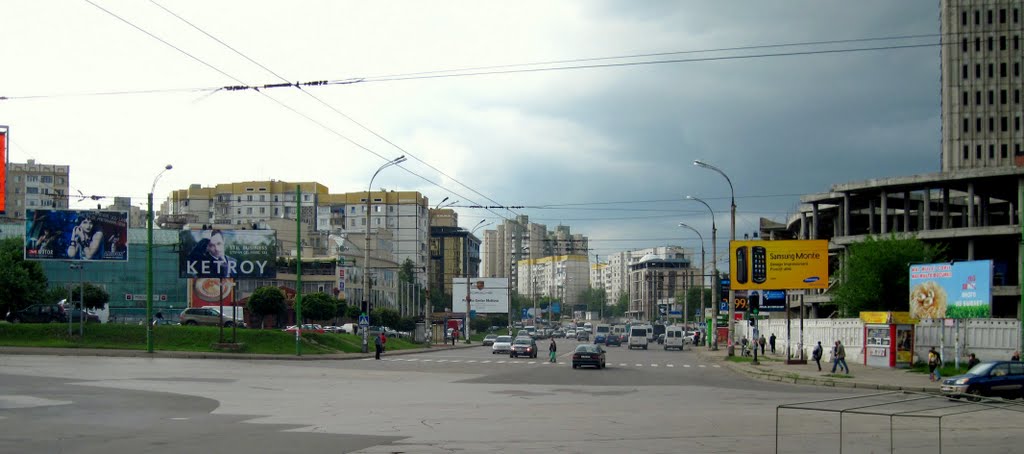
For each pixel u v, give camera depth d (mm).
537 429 16703
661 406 22375
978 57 100750
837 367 45062
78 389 24875
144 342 49625
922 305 42969
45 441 14430
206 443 14328
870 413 9422
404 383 30516
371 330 88000
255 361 44250
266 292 76500
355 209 143375
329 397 23938
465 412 20141
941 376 37125
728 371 44750
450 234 162250
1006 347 42250
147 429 16250
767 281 52469
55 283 85312
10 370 32312
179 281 89188
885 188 81750
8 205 137875
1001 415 9781
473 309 114188
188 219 120250
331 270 98938
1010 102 99062
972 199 77062
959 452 9914
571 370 42781
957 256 81188
